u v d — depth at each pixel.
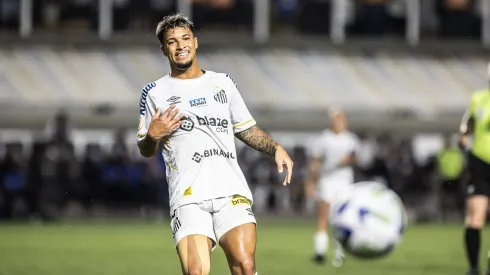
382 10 69.19
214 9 67.81
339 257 30.02
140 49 63.44
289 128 57.34
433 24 69.81
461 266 29.19
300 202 58.72
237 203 15.27
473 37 69.94
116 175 54.34
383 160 56.50
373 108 58.19
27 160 58.50
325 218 31.16
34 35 63.22
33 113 55.53
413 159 57.47
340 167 31.97
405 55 65.50
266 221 55.59
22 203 55.56
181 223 15.20
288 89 59.00
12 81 58.00
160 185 55.56
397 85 61.03
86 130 56.75
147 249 35.44
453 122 58.56
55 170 52.78
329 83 60.44
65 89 57.31
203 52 63.50
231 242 15.04
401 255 33.44
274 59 63.22
